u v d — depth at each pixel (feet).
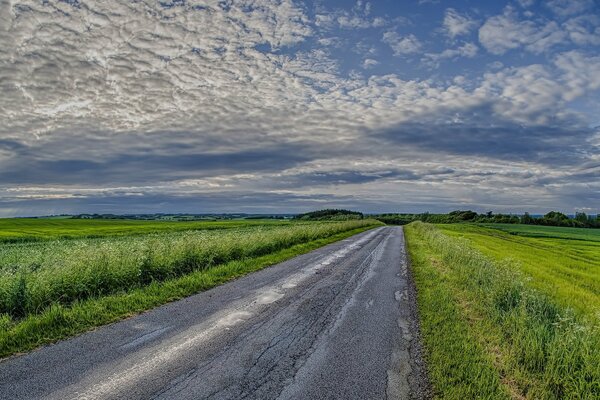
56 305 25.96
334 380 17.17
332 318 26.66
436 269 48.60
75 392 15.43
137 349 20.03
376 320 26.35
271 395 15.64
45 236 130.00
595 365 17.29
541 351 18.79
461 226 261.24
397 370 18.37
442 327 24.34
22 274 29.50
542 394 16.03
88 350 19.75
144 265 36.96
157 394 15.40
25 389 15.58
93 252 36.32
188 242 47.91
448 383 16.80
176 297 31.22
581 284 49.14
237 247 53.42
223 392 15.74
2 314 24.85
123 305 27.43
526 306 26.35
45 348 19.89
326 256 61.82
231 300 30.76
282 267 48.49
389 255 65.05
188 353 19.70
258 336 22.58
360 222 203.82
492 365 18.34
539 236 197.67
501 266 37.78
